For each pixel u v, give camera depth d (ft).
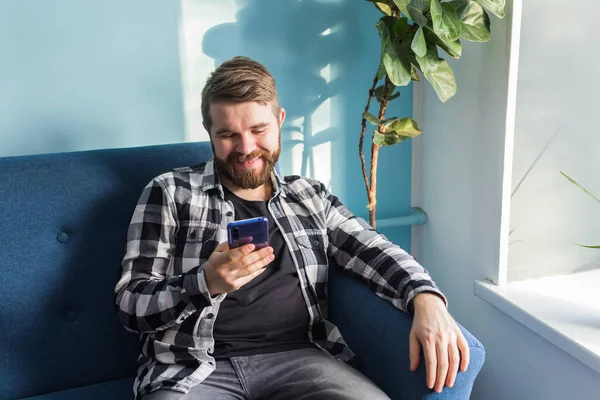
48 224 3.93
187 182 4.01
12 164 3.92
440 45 4.47
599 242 5.05
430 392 3.20
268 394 3.65
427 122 5.63
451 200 5.34
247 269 3.22
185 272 3.79
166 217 3.86
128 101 4.85
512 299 4.50
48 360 3.88
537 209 4.81
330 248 4.33
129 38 4.74
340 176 5.69
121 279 3.69
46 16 4.47
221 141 3.83
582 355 3.73
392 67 4.31
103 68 4.71
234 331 3.76
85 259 4.02
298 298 3.98
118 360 4.08
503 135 4.47
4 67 4.44
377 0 4.58
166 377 3.54
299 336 3.97
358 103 5.57
